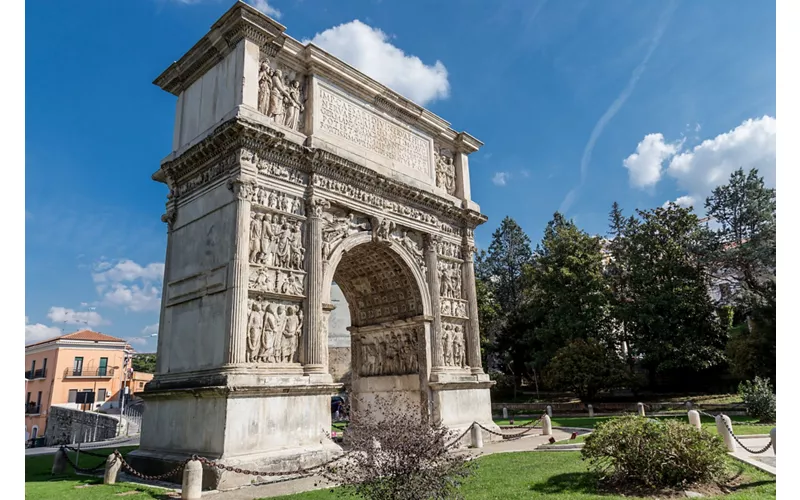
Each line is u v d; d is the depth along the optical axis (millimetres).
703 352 47719
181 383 20562
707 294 51688
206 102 24141
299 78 25453
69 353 67125
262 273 21312
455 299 31750
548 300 57344
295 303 22438
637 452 13602
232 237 20609
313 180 23875
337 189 25078
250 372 19656
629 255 54219
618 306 53688
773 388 42438
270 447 19203
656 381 55938
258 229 21531
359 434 11539
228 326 19516
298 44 24781
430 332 29297
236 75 22484
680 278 50406
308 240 23312
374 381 30938
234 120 20859
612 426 14586
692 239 51625
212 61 24219
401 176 28844
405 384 29344
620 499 12469
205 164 23047
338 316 59781
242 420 18625
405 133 30531
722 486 13516
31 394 68625
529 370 62750
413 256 29359
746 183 54219
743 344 44188
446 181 33344
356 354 32312
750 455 18156
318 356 22062
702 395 50000
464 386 29875
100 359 69312
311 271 22844
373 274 30750
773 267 46688
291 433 20016
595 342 51844
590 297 53375
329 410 21750
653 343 49688
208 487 17250
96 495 16062
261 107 23047
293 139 23703
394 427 11156
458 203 33125
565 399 56125
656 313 49938
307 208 23703
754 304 45000
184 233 23688
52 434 57969
